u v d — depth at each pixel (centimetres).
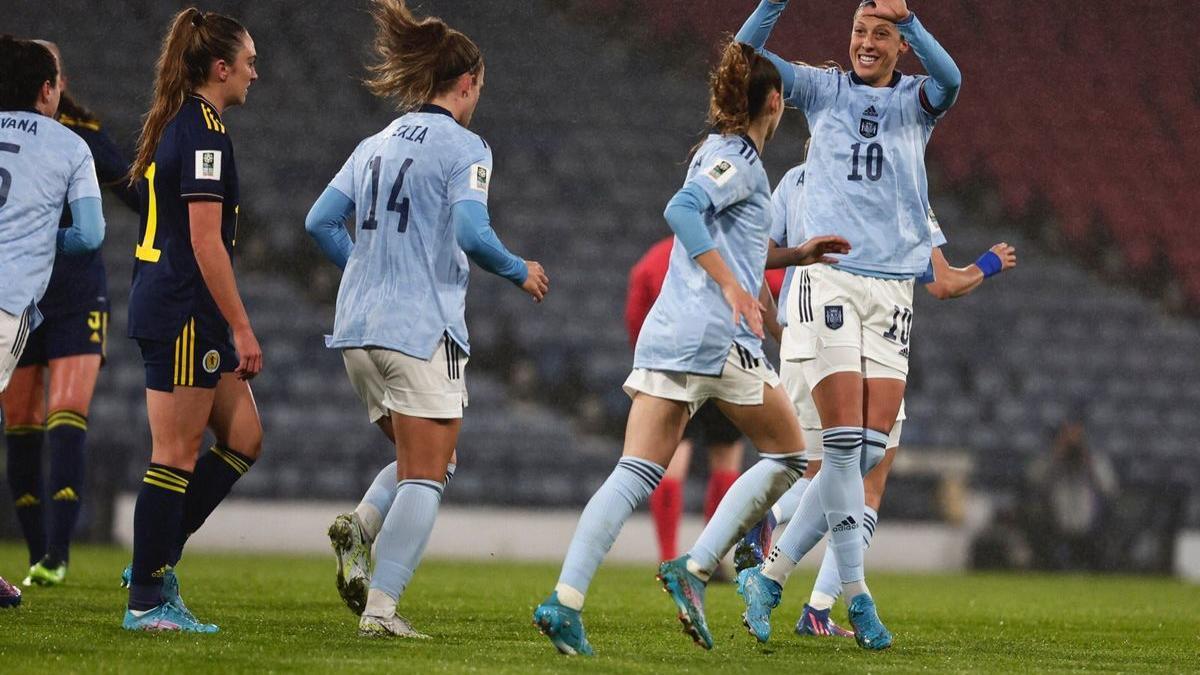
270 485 4681
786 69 1783
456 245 1545
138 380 4950
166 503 1579
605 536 1430
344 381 5134
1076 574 4481
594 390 5391
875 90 1775
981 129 6875
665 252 3005
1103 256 6500
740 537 1513
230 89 1612
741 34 1769
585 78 6769
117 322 5141
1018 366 5738
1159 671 1459
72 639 1448
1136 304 6244
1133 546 4597
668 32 6988
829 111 1778
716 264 1399
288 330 5322
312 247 5697
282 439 4803
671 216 1415
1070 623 2184
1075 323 6041
